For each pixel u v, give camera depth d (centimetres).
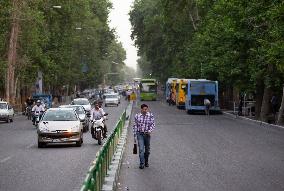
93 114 3066
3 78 7256
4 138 3453
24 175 1806
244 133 3728
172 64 10112
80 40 10800
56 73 8956
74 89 13300
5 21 6650
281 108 4503
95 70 12756
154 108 8212
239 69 5053
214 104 6519
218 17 5484
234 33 4688
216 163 2122
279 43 3359
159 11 10238
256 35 4484
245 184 1616
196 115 6312
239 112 5834
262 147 2770
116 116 6125
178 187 1562
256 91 5316
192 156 2366
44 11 7656
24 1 6600
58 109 3000
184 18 8081
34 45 7038
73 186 1582
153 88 11569
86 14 9456
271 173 1847
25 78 7675
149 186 1581
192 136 3484
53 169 1953
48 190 1516
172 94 9138
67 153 2516
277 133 3728
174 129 4131
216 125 4581
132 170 1931
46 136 2781
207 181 1672
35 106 4734
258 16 4075
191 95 6544
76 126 2838
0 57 6900
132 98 8875
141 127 1961
